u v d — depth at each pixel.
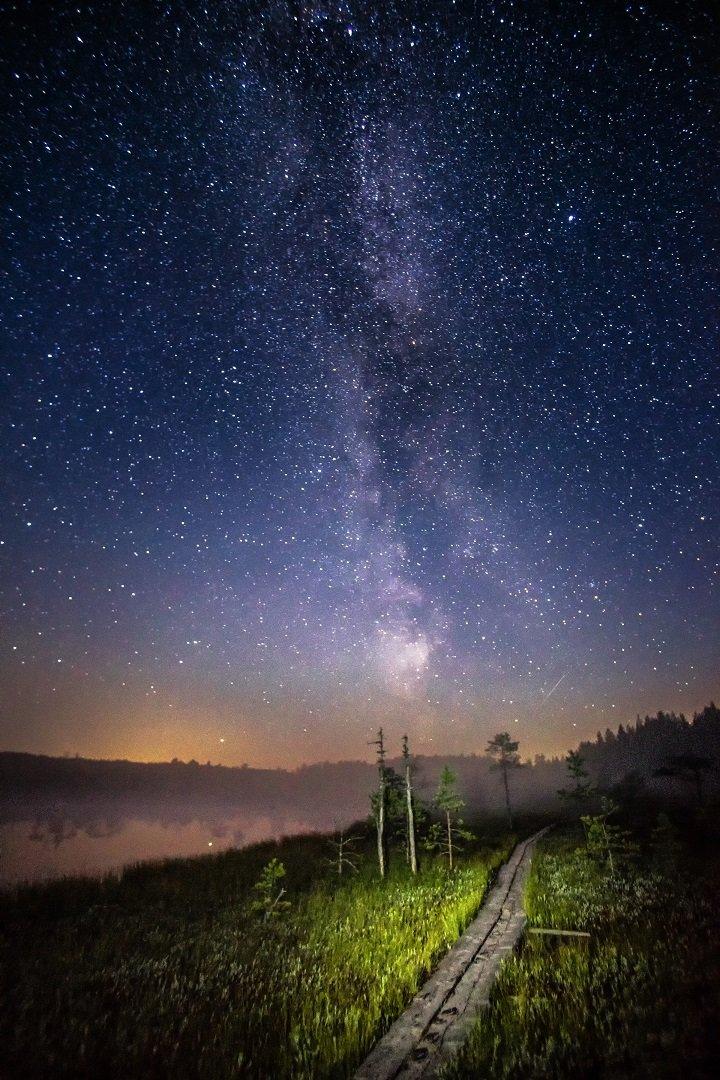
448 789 25.23
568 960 8.68
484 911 14.14
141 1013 8.19
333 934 12.70
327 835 34.19
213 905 16.75
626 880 15.94
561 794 42.47
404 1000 8.21
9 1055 6.84
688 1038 5.32
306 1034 7.02
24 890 18.69
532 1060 5.56
